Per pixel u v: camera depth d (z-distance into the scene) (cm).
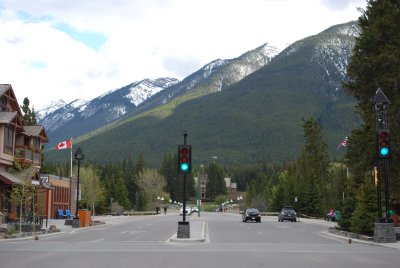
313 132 8519
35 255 2016
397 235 3000
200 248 2398
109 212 9988
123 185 11738
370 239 2916
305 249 2372
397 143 3450
